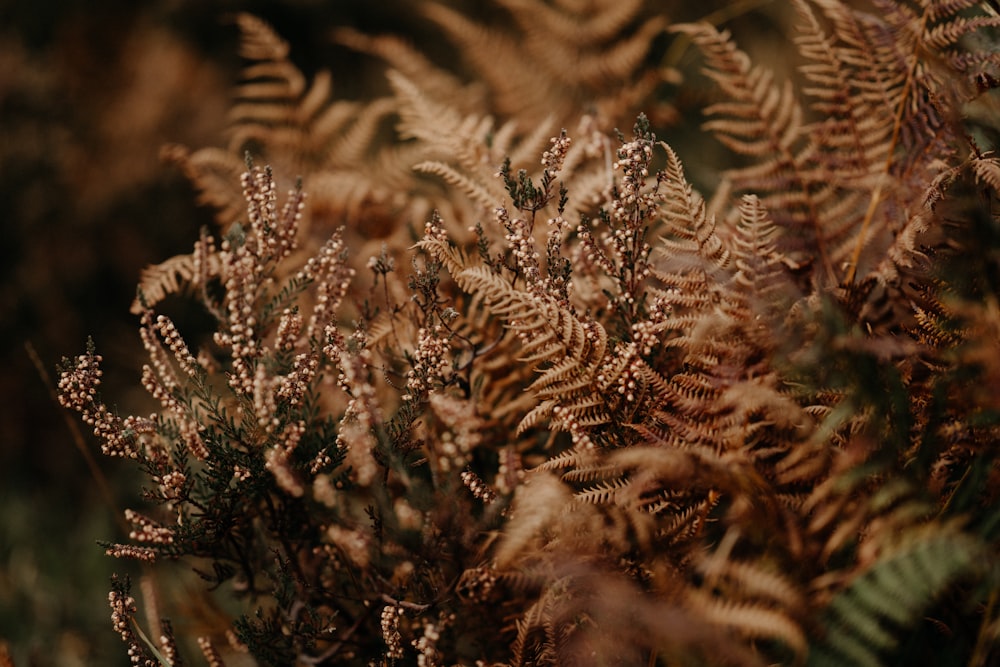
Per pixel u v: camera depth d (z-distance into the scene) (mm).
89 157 2297
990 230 825
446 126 1018
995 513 798
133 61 2426
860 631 782
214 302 956
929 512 812
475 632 914
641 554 839
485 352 914
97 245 2240
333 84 2461
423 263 934
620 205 890
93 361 896
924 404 846
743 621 773
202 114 2324
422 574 894
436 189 1145
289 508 919
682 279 874
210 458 894
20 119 2312
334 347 890
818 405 849
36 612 1529
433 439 921
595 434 874
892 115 922
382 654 908
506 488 868
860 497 819
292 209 933
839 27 932
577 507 831
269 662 914
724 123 949
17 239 2211
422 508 874
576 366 854
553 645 843
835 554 822
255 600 941
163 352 907
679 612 778
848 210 922
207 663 1028
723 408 836
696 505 847
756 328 840
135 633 916
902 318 860
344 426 889
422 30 2357
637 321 886
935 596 789
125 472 1860
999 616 802
